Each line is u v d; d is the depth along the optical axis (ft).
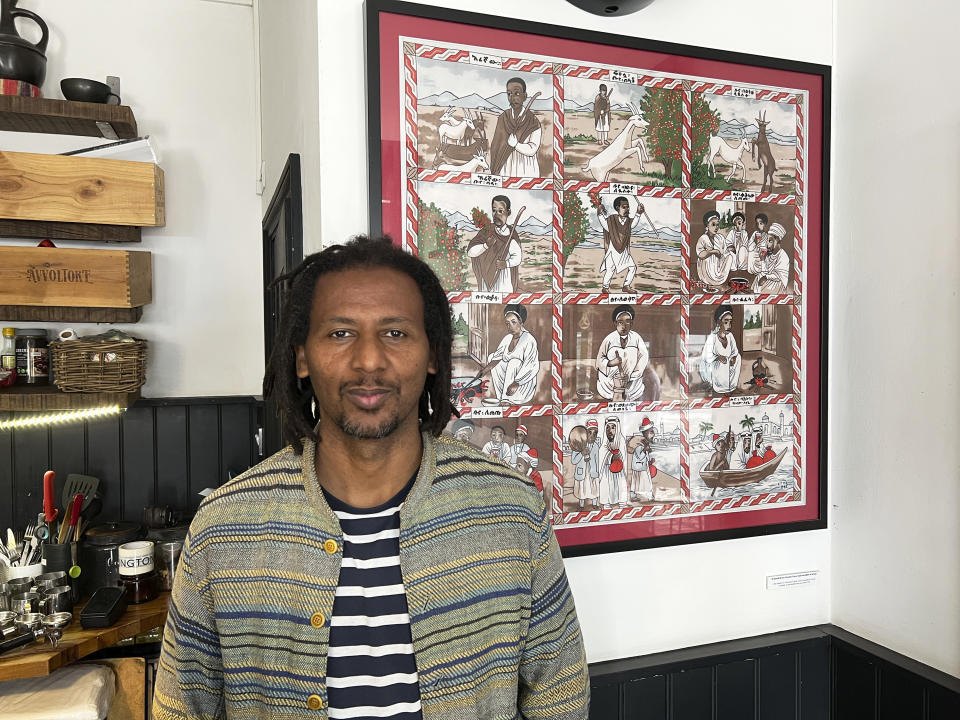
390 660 2.54
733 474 4.98
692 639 4.94
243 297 7.49
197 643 2.65
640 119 4.65
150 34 7.18
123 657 5.66
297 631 2.49
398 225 4.12
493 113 4.30
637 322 4.69
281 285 5.29
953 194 4.38
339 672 2.51
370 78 4.01
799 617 5.26
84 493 6.56
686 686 4.73
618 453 4.66
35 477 6.66
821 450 5.22
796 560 5.23
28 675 4.70
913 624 4.68
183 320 7.34
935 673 4.45
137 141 6.20
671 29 4.79
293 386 2.76
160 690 2.72
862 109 5.00
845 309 5.16
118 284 6.24
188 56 7.31
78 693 5.01
